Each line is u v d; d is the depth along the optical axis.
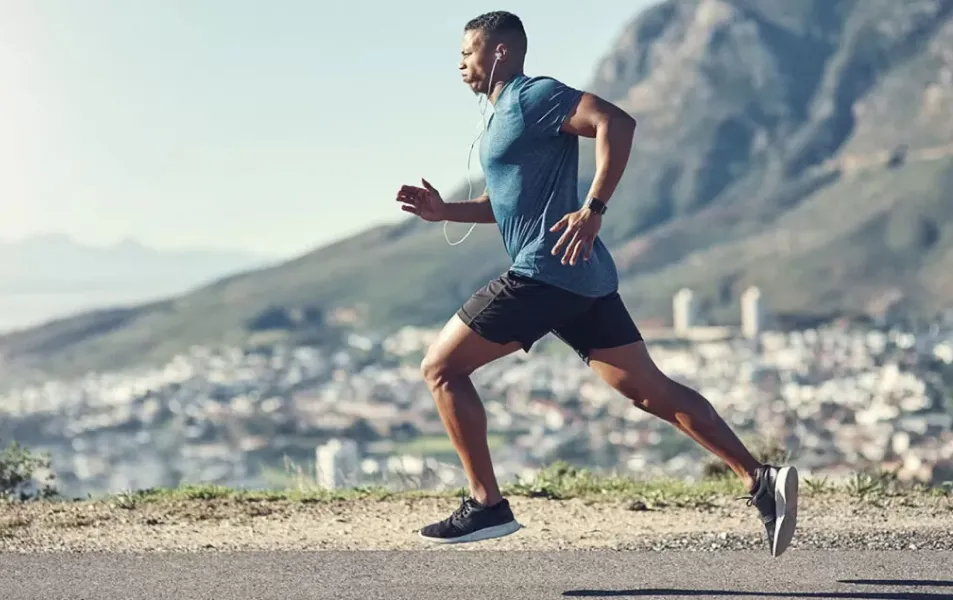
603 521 5.41
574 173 4.22
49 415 156.88
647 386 4.29
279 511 5.69
